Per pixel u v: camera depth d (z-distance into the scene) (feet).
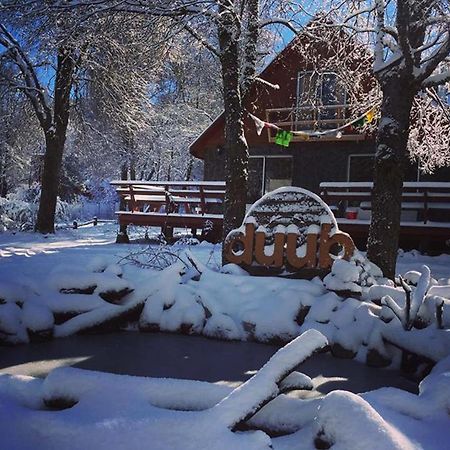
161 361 15.61
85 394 9.83
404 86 23.41
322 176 52.95
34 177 104.58
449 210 44.19
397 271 30.89
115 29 30.76
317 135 43.14
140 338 18.53
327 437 8.10
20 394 10.30
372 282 19.56
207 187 47.80
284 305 18.49
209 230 46.68
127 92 56.18
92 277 19.65
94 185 132.87
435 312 15.78
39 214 57.21
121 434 8.23
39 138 68.03
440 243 42.47
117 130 62.69
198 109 101.65
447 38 22.25
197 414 8.71
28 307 17.75
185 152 106.42
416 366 15.29
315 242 20.84
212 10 28.66
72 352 16.30
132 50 33.32
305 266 20.90
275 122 52.47
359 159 51.78
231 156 29.04
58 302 18.70
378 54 24.38
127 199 49.11
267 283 20.25
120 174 117.50
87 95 59.36
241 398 8.96
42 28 29.63
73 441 8.19
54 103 57.21
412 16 23.50
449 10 23.80
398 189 23.35
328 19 32.53
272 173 55.21
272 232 21.86
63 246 41.19
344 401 8.23
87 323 18.76
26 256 31.07
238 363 15.57
